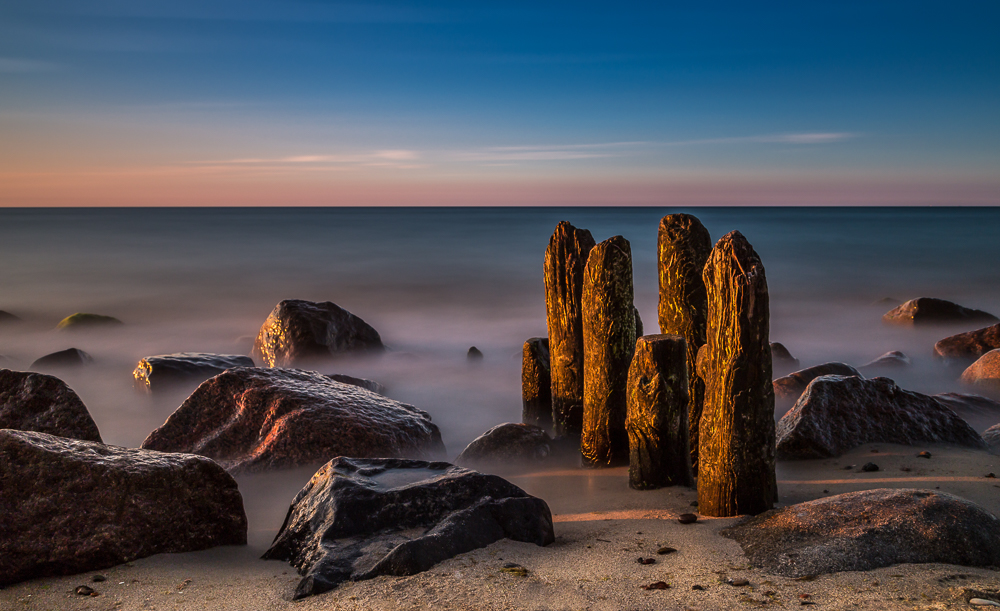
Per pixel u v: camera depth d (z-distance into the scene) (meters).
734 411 5.61
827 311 26.00
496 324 24.58
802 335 21.50
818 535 4.70
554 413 9.30
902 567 4.26
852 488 6.47
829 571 4.26
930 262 41.09
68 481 5.02
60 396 7.40
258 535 6.04
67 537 4.82
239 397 9.11
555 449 8.74
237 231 81.50
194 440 8.88
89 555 4.81
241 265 42.44
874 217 132.00
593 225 95.19
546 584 4.31
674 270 7.48
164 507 5.24
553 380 9.27
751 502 5.64
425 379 16.28
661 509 6.15
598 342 7.86
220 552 5.35
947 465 7.09
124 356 19.27
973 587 3.91
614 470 7.75
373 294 31.28
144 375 13.07
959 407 10.20
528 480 7.70
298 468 8.27
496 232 79.00
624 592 4.17
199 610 4.14
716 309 5.68
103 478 5.08
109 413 12.79
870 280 34.06
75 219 134.00
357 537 4.93
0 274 37.59
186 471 5.41
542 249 53.94
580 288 8.84
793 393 11.00
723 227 83.88
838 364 11.80
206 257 47.47
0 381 7.49
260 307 27.66
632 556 4.84
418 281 35.34
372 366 17.00
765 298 5.51
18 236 69.94
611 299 7.75
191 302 28.83
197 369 13.20
